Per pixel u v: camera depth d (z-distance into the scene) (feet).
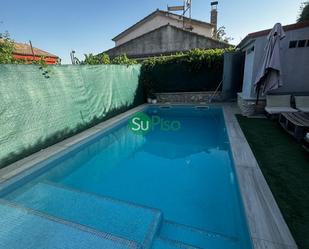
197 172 15.39
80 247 7.38
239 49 34.22
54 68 17.80
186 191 12.87
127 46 62.03
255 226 7.64
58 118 18.25
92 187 13.76
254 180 10.77
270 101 23.13
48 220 8.80
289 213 8.30
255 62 23.95
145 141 22.95
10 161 14.08
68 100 19.43
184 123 29.63
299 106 21.83
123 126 26.84
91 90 22.93
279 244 6.85
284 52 22.67
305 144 15.03
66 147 17.10
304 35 21.79
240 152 14.39
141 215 9.21
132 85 34.09
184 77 38.42
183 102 39.17
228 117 25.12
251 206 8.73
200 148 20.40
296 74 22.98
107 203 10.14
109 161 18.11
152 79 40.09
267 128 19.92
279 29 19.52
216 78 36.99
